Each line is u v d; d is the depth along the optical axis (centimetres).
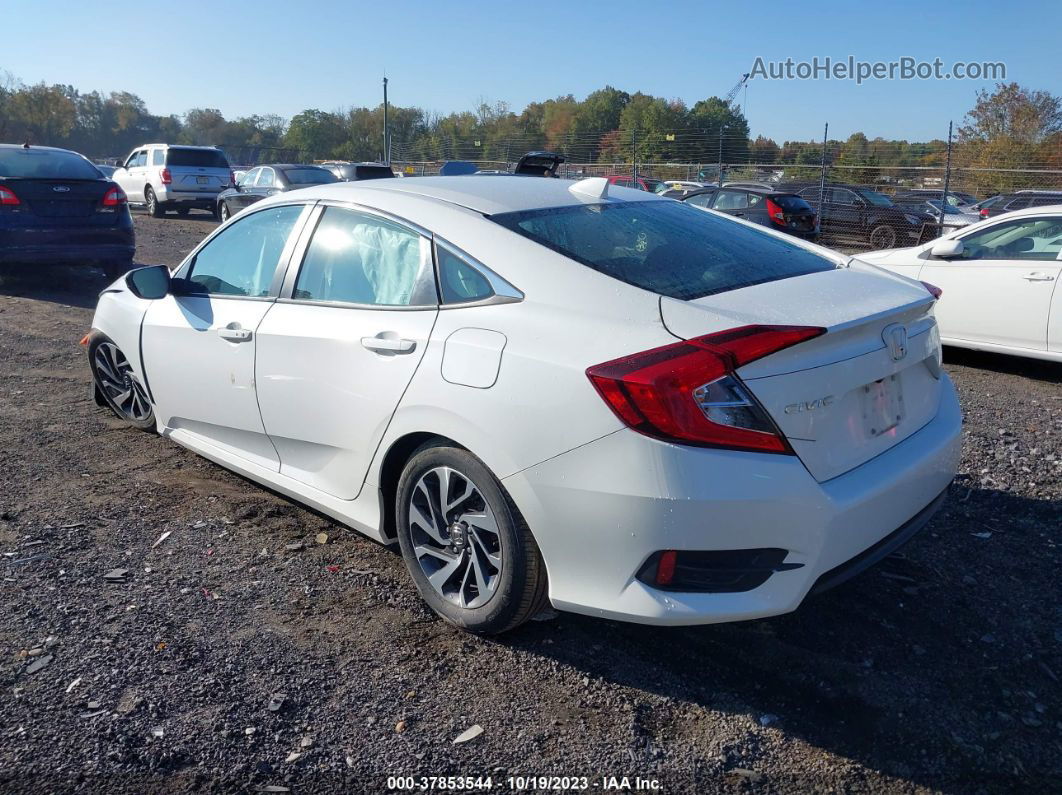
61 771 240
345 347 333
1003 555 375
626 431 250
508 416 274
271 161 7069
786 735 260
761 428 248
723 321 258
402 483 319
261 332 372
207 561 365
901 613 327
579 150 3584
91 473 457
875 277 329
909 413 306
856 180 2364
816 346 260
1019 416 593
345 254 356
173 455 486
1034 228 717
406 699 275
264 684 280
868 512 269
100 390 529
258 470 396
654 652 302
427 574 320
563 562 271
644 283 286
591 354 262
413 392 304
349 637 309
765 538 250
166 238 1667
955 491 445
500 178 383
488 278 302
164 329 432
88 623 313
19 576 346
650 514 249
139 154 2336
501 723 264
